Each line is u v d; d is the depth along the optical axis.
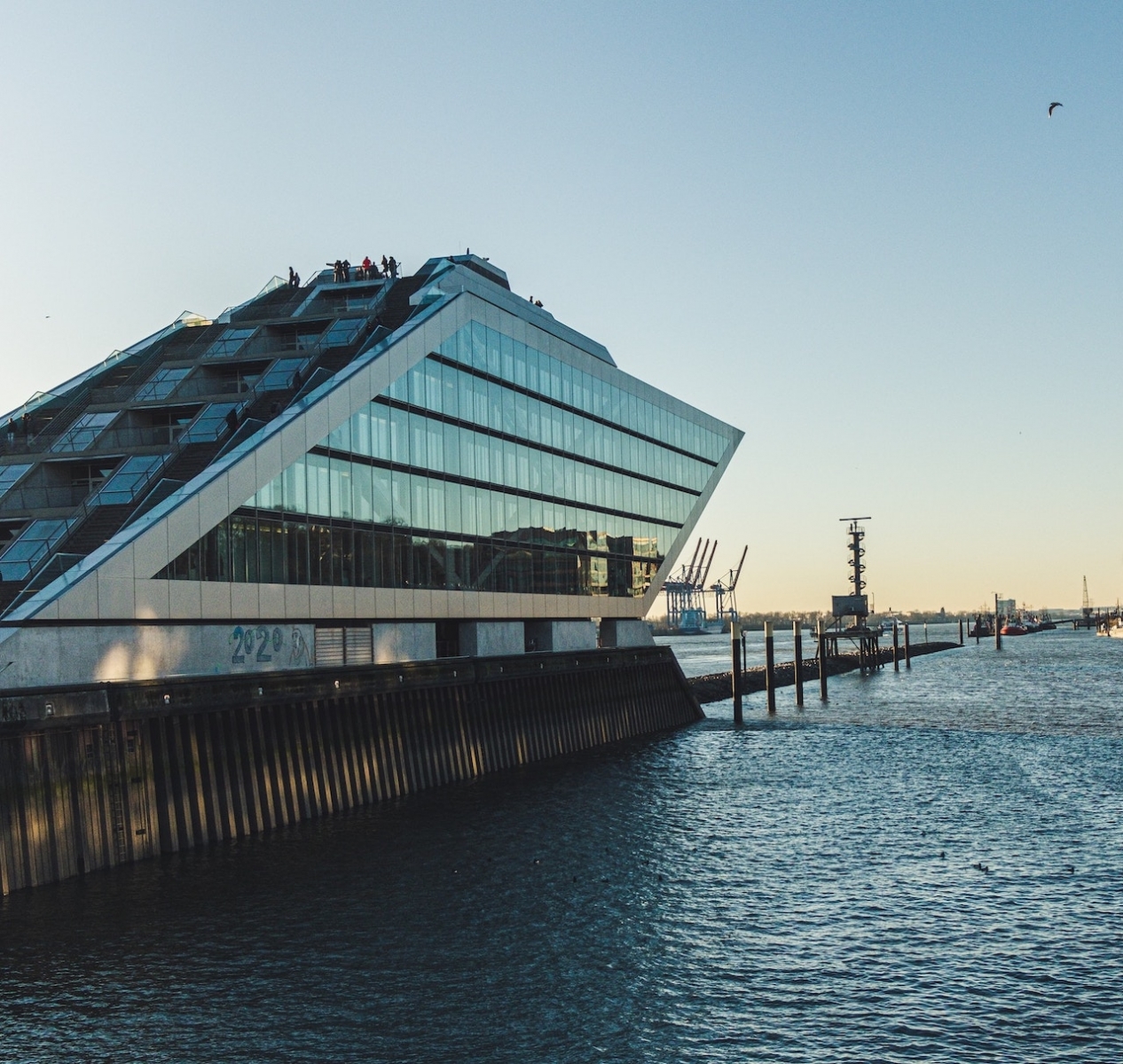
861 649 161.38
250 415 50.75
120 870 34.69
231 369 58.41
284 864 36.91
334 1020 24.97
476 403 62.44
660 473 88.38
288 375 55.34
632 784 55.03
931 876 37.69
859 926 32.16
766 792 53.69
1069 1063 23.14
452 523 59.56
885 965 28.95
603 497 78.06
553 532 70.75
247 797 39.62
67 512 45.06
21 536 43.75
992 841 43.12
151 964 27.89
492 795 50.06
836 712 98.00
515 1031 24.52
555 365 72.06
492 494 63.69
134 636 39.56
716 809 49.09
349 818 44.00
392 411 54.66
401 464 55.19
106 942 29.19
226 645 44.00
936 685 135.38
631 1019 25.30
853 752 69.25
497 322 64.81
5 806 31.25
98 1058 23.08
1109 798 52.53
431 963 28.44
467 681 54.16
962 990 27.20
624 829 44.25
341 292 68.31
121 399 56.91
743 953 29.67
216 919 31.14
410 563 55.62
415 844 40.19
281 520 46.91
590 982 27.47
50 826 32.59
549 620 71.00
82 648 37.41
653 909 33.50
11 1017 24.88
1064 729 83.25
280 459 46.81
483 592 62.34
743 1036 24.47
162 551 40.62
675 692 86.38
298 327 62.56
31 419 56.88
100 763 34.34
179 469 47.06
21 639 35.09
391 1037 24.16
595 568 76.69
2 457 51.12
